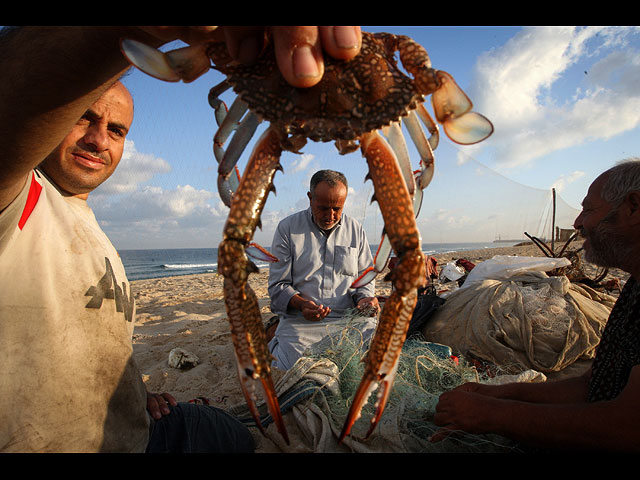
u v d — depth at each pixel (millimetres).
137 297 6941
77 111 765
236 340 830
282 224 2990
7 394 938
